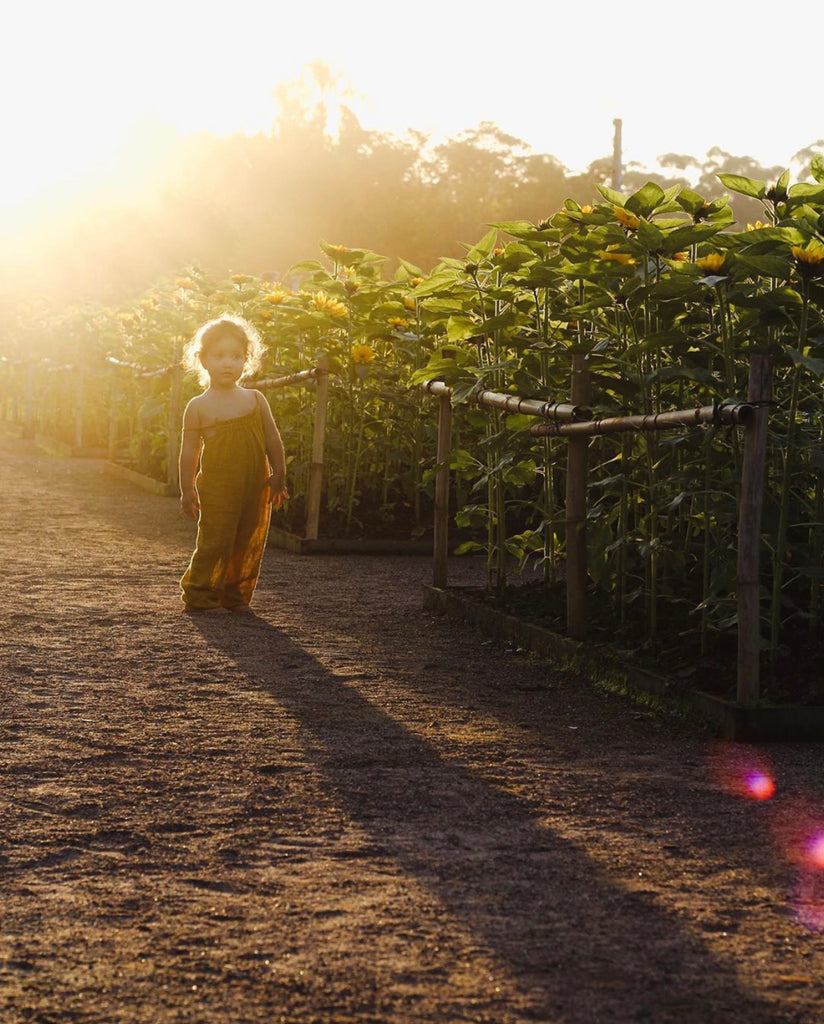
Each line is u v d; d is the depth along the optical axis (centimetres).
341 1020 226
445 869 303
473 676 525
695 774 389
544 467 661
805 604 532
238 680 507
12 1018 225
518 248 635
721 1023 228
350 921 270
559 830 334
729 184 512
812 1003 236
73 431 2028
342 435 996
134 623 627
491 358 709
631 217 490
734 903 285
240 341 671
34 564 818
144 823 333
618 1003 235
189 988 238
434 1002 234
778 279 473
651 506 547
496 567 730
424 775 382
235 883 292
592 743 423
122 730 425
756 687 432
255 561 677
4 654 543
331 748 409
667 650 514
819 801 363
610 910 279
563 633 571
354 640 599
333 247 958
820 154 516
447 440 705
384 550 938
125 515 1119
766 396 423
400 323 977
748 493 427
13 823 329
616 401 573
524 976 245
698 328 585
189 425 668
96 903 278
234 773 379
